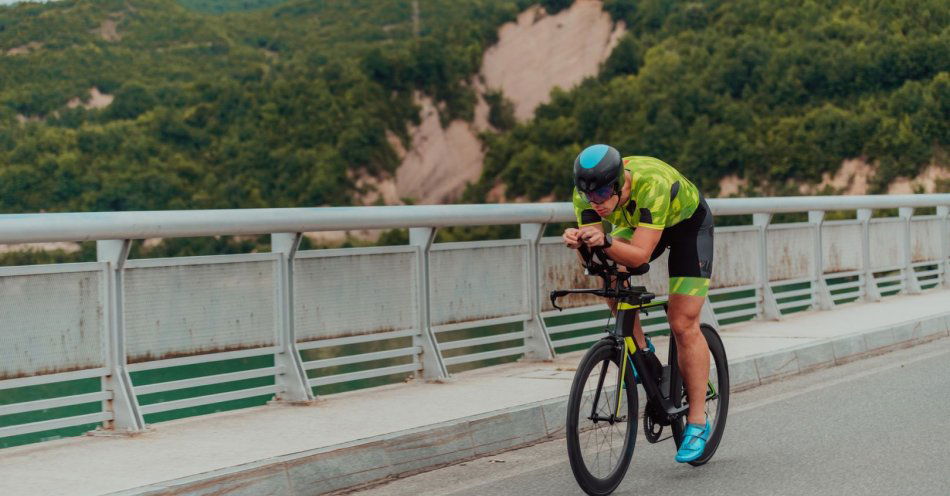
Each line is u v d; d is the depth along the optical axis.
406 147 110.06
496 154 109.75
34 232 4.89
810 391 7.37
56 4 122.62
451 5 146.00
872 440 5.71
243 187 100.62
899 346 9.60
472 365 13.30
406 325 6.99
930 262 13.40
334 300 6.55
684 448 4.91
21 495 4.19
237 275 6.05
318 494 4.79
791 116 95.25
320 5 146.75
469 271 7.46
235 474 4.52
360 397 6.46
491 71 118.38
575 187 4.55
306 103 107.44
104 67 112.00
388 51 118.06
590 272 4.65
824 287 11.11
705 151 96.25
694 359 4.92
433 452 5.36
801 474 4.98
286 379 6.28
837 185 89.62
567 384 6.80
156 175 97.50
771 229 10.48
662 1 118.44
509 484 4.94
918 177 86.38
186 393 11.70
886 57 93.19
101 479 4.43
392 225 6.65
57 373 5.25
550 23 122.25
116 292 5.48
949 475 4.91
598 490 4.52
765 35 103.94
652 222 4.50
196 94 106.56
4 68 108.06
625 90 106.19
